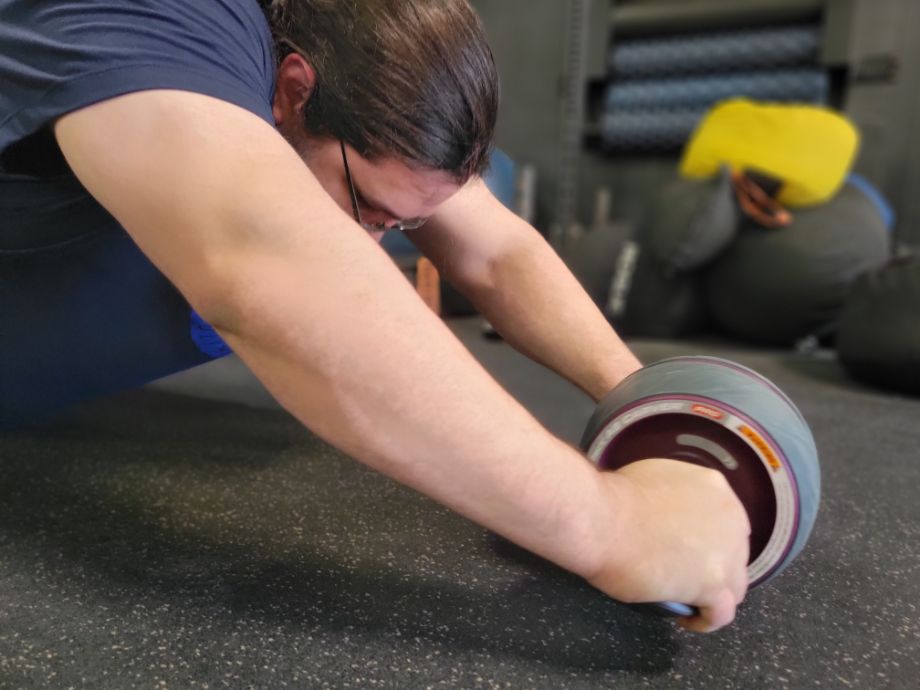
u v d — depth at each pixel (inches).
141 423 49.5
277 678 22.6
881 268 68.8
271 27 23.3
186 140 18.0
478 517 19.9
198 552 30.8
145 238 18.9
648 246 93.7
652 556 21.0
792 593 28.7
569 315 32.4
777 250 85.4
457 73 21.4
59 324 30.0
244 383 62.1
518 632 25.3
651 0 122.4
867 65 111.0
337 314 17.8
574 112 115.2
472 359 19.7
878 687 22.9
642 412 25.3
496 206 34.7
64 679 22.4
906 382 63.5
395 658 23.7
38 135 22.1
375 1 21.2
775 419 24.1
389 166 22.4
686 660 24.1
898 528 35.5
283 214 17.8
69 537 32.1
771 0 112.6
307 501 36.3
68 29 19.3
